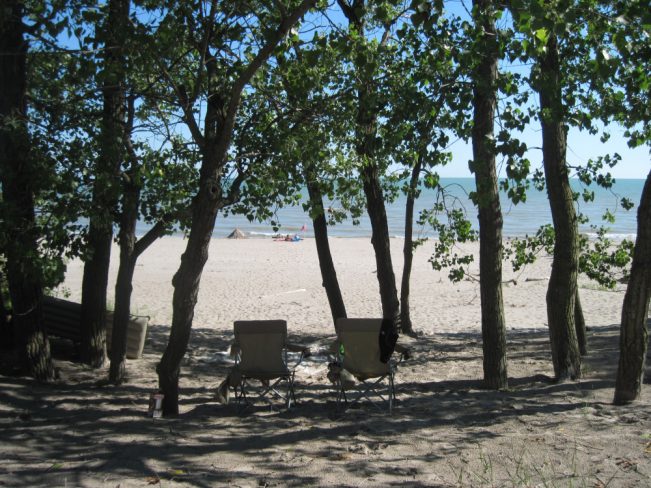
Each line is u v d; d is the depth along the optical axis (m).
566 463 4.39
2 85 6.55
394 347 6.34
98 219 6.13
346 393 7.18
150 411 5.87
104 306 8.50
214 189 5.64
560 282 7.46
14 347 8.15
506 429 5.30
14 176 6.16
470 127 5.74
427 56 5.98
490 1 5.62
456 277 10.45
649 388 6.58
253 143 6.57
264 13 6.49
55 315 8.80
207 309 15.20
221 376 8.38
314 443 5.01
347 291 18.27
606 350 9.56
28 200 6.51
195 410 6.29
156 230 7.37
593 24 4.84
